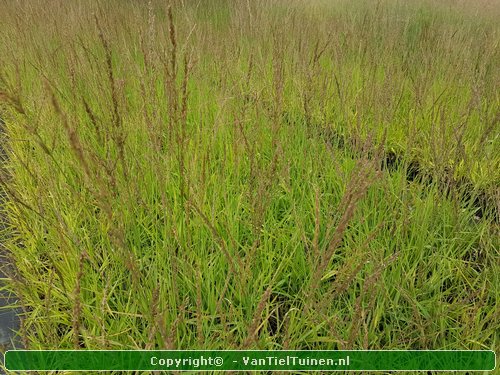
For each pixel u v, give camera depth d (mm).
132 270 1451
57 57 3221
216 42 3510
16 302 1706
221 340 1613
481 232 2078
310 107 2643
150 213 1928
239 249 2043
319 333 1646
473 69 3121
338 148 2803
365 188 1210
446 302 1801
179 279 1816
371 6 5418
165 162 2014
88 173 1294
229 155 2584
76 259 1802
